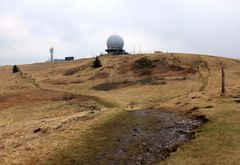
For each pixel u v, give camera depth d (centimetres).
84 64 15238
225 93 5541
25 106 7356
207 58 12925
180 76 10288
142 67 12388
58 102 7512
